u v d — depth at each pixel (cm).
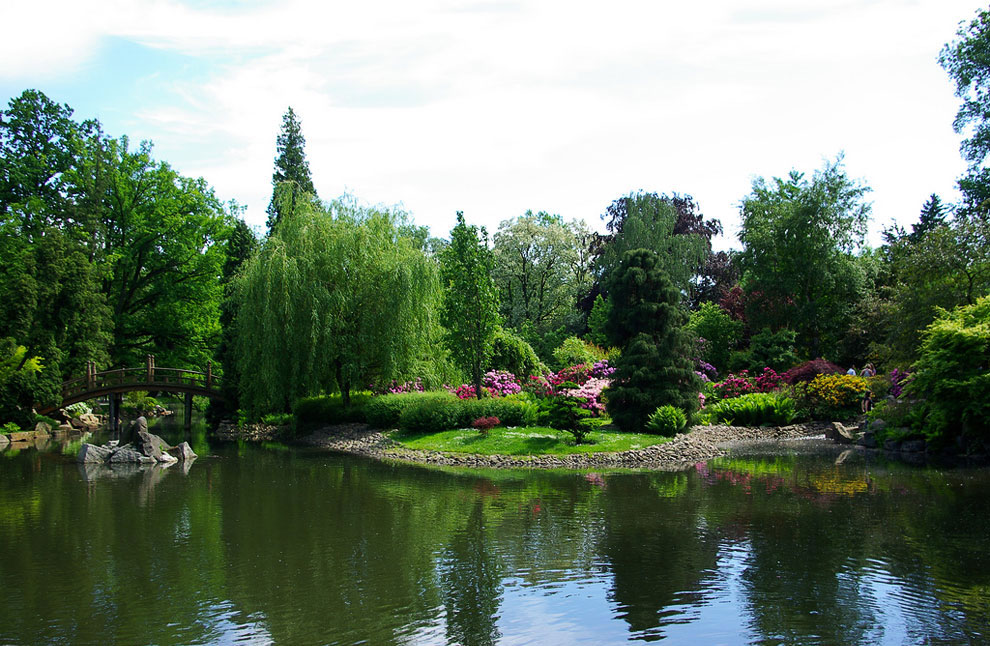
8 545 1088
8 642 722
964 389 1758
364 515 1272
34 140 3597
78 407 3338
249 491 1526
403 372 2541
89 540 1112
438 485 1574
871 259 3847
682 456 1912
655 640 711
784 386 2802
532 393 2591
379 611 798
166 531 1168
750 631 728
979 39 2931
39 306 2962
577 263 5856
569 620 765
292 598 842
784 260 3731
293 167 4312
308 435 2623
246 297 2491
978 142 2984
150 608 814
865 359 3288
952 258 2395
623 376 2241
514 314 5297
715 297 4794
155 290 3822
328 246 2486
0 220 3331
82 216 3425
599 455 1892
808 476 1619
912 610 777
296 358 2402
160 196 3750
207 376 3095
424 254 2594
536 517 1238
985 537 1060
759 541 1058
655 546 1041
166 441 2631
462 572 934
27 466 1969
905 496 1362
